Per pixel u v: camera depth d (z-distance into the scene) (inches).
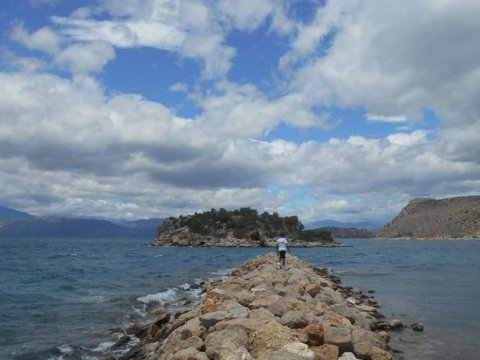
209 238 5433.1
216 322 454.9
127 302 826.2
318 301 660.1
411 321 677.9
